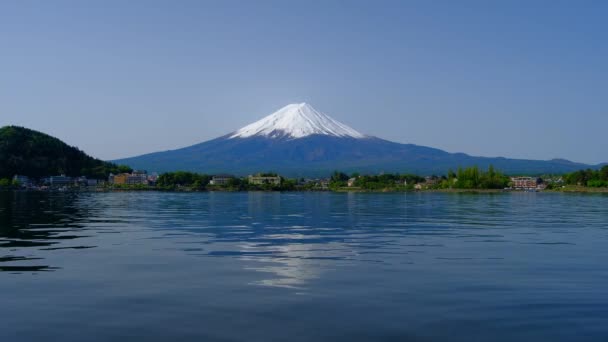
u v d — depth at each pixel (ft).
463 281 82.58
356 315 63.21
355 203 407.85
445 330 57.72
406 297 71.97
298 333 56.80
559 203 406.82
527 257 108.78
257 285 79.41
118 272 89.71
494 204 390.63
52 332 57.11
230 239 141.90
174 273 88.99
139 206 343.26
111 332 57.11
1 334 56.44
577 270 92.73
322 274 88.33
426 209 314.35
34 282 81.30
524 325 59.31
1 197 498.28
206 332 57.11
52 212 263.08
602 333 56.54
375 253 114.32
